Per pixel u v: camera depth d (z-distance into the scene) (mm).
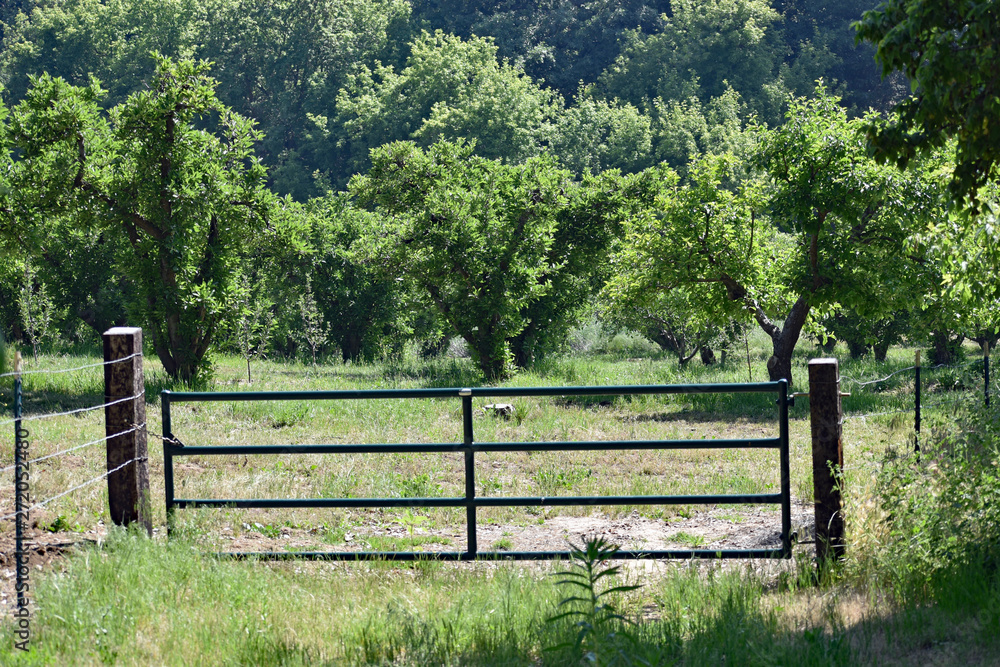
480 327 35031
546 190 39625
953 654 6715
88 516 11633
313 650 7348
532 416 22281
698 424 21891
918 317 30578
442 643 7379
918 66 10539
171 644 7352
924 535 8602
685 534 11555
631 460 16766
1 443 16359
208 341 30844
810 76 117125
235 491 13656
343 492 13867
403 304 47906
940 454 9211
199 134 30625
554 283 40844
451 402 23953
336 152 105062
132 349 9906
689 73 115625
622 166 96062
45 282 44562
